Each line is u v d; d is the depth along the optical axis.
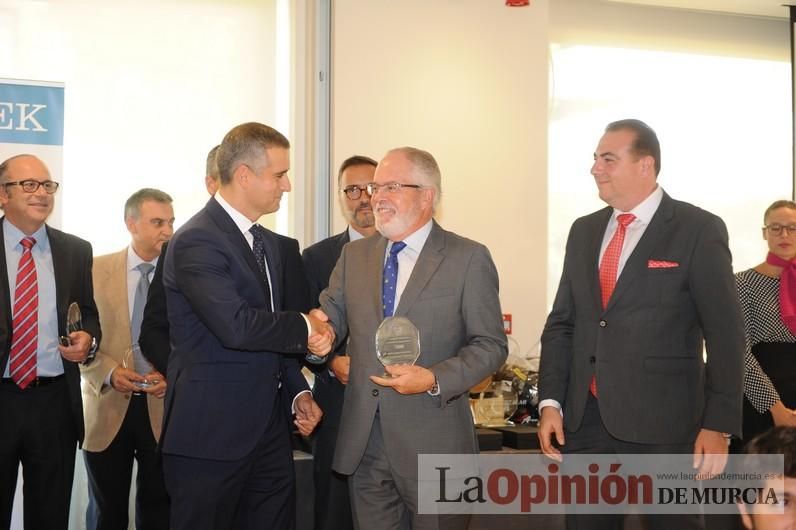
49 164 4.12
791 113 6.12
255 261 2.69
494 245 5.30
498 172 5.30
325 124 5.04
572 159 5.77
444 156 5.20
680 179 6.02
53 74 4.72
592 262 2.79
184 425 2.57
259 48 5.11
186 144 4.97
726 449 2.50
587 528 2.76
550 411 2.80
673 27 5.98
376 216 2.66
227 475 2.60
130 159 4.86
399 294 2.66
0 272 3.44
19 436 3.43
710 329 2.54
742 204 6.13
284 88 5.12
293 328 2.57
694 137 6.04
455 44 5.22
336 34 4.99
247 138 2.67
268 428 2.72
